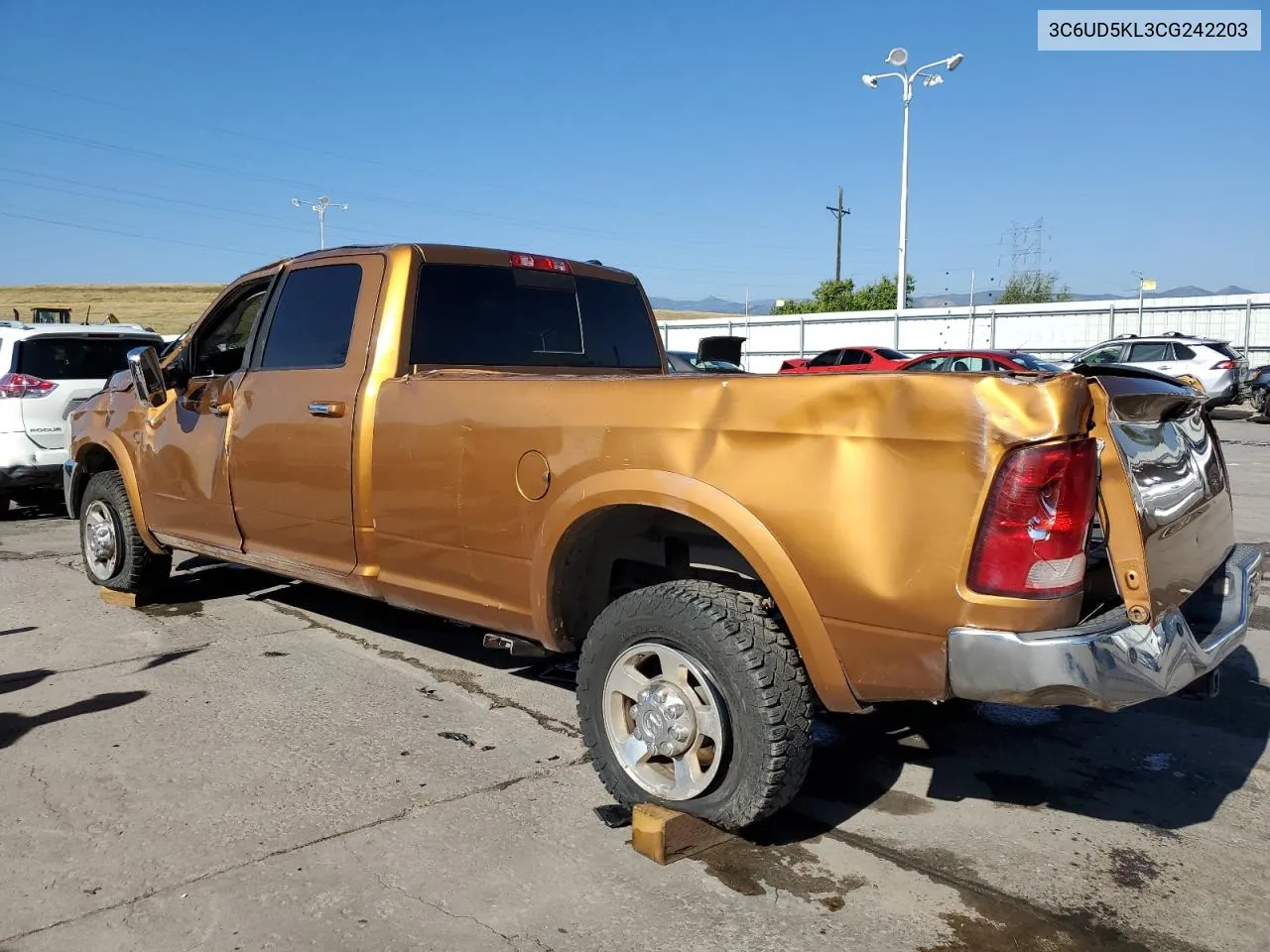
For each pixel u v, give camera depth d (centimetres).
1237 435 1808
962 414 264
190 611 608
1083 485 265
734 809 308
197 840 322
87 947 265
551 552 350
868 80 3130
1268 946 271
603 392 338
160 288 9588
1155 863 316
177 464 540
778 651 302
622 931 275
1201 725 436
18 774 371
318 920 278
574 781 370
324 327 457
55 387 955
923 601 271
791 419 291
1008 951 268
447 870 305
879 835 333
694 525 343
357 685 475
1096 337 3019
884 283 5409
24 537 891
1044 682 259
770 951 266
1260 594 651
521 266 486
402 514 405
